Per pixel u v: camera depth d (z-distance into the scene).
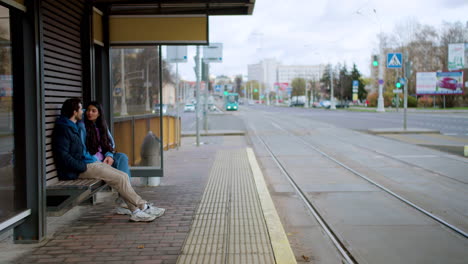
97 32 7.70
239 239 5.18
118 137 8.66
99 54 8.14
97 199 7.54
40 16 5.05
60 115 5.93
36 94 5.00
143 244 5.03
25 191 5.08
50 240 5.20
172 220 6.04
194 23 8.19
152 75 9.08
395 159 12.65
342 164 11.81
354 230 5.87
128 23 8.18
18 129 5.04
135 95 8.95
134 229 5.63
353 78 88.56
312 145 16.92
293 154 14.25
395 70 66.69
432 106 62.66
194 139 20.56
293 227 6.13
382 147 15.83
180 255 4.65
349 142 17.84
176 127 16.33
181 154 14.14
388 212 6.79
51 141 5.92
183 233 5.43
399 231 5.81
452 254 4.94
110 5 8.11
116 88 8.77
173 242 5.09
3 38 4.92
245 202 7.11
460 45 56.56
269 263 4.41
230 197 7.50
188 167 11.18
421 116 40.28
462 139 18.52
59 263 4.46
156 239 5.21
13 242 5.14
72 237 5.32
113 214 6.44
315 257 4.94
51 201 5.71
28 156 5.07
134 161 8.84
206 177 9.62
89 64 7.11
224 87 67.62
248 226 5.72
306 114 50.47
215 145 17.53
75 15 6.80
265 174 10.53
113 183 5.92
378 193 8.17
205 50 18.03
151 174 8.41
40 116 5.09
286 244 4.95
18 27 4.93
